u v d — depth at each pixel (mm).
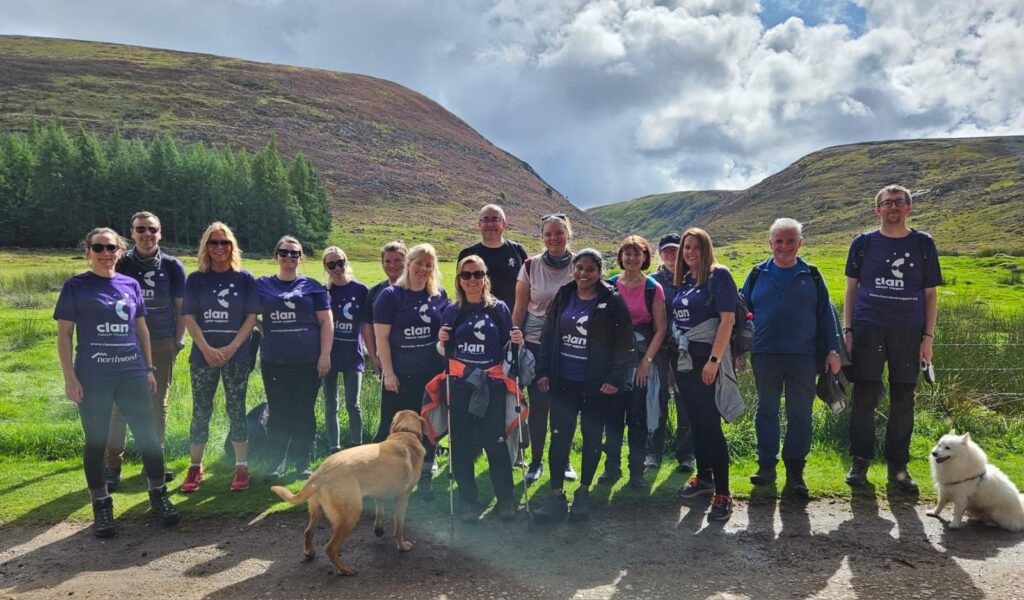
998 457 6480
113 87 150375
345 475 4324
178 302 6250
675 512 5352
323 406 7664
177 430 7043
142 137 127062
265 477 6016
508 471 5230
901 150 182750
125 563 4441
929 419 7352
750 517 5219
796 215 152750
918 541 4750
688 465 6320
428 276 5723
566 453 5254
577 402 5273
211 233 5734
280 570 4348
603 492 5797
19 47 174375
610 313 5180
